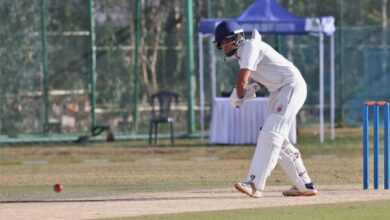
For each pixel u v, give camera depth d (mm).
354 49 93125
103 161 68812
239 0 88688
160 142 83188
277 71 40875
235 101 41125
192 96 86500
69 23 83875
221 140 78312
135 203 40500
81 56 84250
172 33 86750
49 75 83375
